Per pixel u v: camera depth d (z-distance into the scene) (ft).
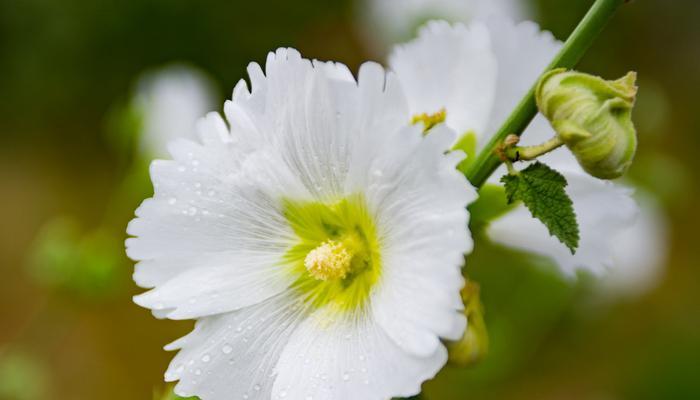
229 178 1.88
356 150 1.85
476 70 1.99
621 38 6.72
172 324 5.55
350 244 1.92
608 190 1.99
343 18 6.15
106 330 5.47
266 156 1.88
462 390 3.60
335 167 1.88
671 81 6.89
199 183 1.88
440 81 2.02
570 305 4.01
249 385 1.87
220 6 6.10
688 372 5.22
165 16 6.11
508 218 1.97
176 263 1.88
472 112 1.99
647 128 4.32
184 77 3.42
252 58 6.21
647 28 6.91
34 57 6.54
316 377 1.84
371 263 1.91
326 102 1.85
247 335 1.88
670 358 5.31
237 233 1.89
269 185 1.89
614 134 1.78
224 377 1.86
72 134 6.75
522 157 1.84
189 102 3.33
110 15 6.17
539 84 1.82
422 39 2.03
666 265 6.06
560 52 1.85
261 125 1.86
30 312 5.65
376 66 1.83
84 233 6.28
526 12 3.47
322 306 1.91
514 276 3.25
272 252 1.91
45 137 6.79
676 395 5.18
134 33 6.25
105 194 6.51
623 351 5.34
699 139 6.68
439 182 1.78
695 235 6.26
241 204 1.89
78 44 6.38
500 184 1.95
